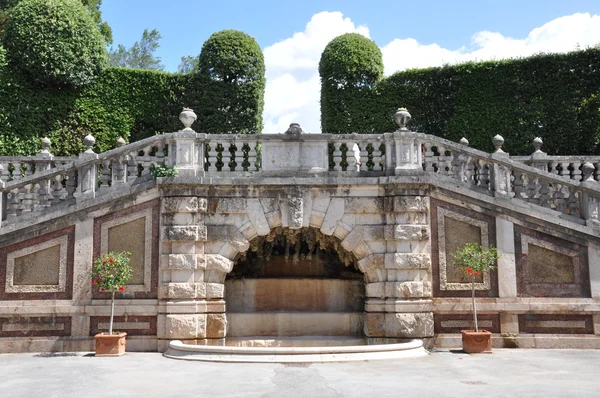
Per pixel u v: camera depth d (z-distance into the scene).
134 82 22.05
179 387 8.93
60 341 13.12
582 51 20.69
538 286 13.53
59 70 20.22
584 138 20.52
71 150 20.84
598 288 13.44
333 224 13.58
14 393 8.55
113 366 11.05
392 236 13.45
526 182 14.30
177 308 13.03
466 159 14.14
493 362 11.30
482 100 21.45
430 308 13.34
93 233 13.41
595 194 13.61
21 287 13.24
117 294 13.34
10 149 19.75
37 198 13.89
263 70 23.59
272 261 16.27
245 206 13.54
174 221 13.33
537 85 20.95
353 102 23.00
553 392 8.44
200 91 22.62
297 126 13.87
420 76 22.62
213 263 13.36
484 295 13.52
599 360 11.55
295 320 14.52
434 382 9.24
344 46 23.30
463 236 13.69
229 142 13.81
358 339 13.87
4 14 28.64
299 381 9.34
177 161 13.56
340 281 15.55
